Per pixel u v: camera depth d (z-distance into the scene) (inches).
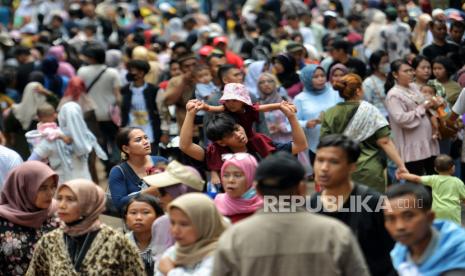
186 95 1042.1
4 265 584.1
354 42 1461.6
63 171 932.6
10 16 2337.6
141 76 1115.3
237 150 669.3
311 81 985.5
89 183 535.5
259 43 1534.2
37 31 2073.1
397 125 926.4
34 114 1136.2
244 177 572.1
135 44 1561.3
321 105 984.9
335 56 1147.3
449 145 965.8
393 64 929.5
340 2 2074.3
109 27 1935.3
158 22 2087.8
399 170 784.3
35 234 583.8
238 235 428.5
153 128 1108.5
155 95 1107.3
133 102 1111.6
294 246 423.5
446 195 771.4
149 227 606.9
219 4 2310.5
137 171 727.7
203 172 698.2
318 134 981.2
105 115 1193.4
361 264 423.8
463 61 1141.7
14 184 582.9
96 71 1192.2
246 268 423.5
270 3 2107.5
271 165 436.1
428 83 994.1
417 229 434.0
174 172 615.2
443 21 1157.7
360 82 800.9
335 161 489.4
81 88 1168.8
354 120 784.9
